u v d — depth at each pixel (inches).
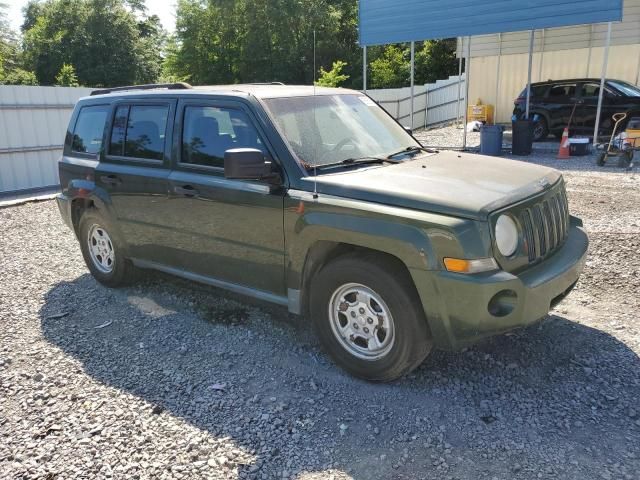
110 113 207.9
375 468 112.8
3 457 121.3
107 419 133.8
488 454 115.3
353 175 149.3
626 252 231.6
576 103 639.1
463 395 137.3
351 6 1471.5
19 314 200.8
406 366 136.9
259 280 163.6
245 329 179.9
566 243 156.6
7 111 508.7
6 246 300.2
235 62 1499.8
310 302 151.3
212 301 204.4
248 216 158.9
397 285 132.4
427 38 592.1
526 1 527.8
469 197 131.1
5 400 144.2
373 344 141.6
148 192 187.9
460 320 126.0
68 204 224.1
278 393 141.9
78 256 274.1
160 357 163.9
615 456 113.1
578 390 137.2
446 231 124.1
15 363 163.8
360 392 140.8
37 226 349.4
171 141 182.1
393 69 1370.6
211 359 161.3
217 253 172.2
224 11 1449.3
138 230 197.8
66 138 229.0
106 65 1779.0
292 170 150.3
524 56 848.9
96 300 211.6
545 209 144.9
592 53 788.0
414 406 133.4
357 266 137.9
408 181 142.7
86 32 1768.0
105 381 151.6
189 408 136.9
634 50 759.1
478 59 891.4
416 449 117.8
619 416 126.4
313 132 163.5
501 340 163.8
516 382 142.2
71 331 184.7
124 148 200.7
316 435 124.3
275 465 115.1
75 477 114.0
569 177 420.5
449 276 124.1
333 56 1413.6
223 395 142.0
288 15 1346.0
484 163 168.7
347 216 137.6
